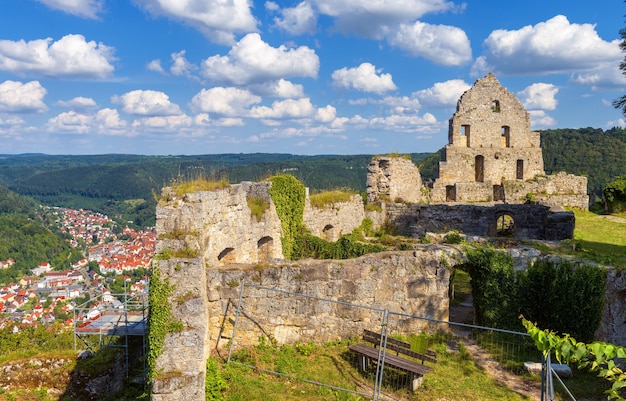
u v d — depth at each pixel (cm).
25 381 1655
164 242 1260
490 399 1127
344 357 1343
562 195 3447
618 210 3450
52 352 1753
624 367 1320
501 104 3672
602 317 1404
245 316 1391
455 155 3584
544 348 719
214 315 1384
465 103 3650
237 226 1817
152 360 1110
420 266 1473
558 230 2492
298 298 1402
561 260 1448
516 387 1180
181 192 1496
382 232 2795
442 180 3581
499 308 1470
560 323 1406
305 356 1355
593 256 1493
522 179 3662
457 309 1731
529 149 3678
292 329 1400
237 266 1422
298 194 2211
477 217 2691
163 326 1119
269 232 2039
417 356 1238
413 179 3170
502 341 1409
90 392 1620
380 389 1123
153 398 1067
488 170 3628
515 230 2652
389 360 1195
